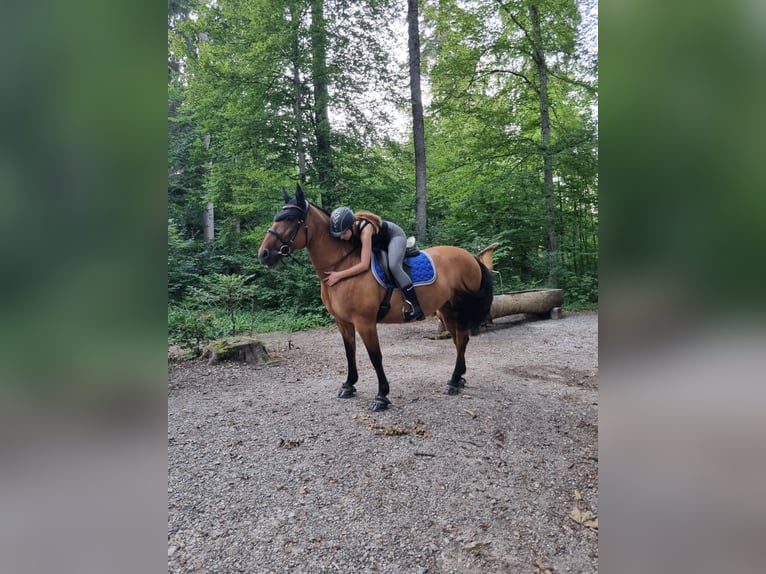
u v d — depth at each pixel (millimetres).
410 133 12148
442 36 10562
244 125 8836
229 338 5137
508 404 3342
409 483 2205
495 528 1856
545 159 9844
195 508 2004
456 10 9836
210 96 8953
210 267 9508
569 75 10188
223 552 1725
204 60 8812
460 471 2314
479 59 10227
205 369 4480
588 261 10383
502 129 10430
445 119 11383
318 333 6855
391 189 10000
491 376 4195
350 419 3055
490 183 10328
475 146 10602
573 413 3152
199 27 9047
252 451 2570
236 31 8812
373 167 9859
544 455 2490
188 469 2357
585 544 1757
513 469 2332
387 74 9336
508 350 5457
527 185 10102
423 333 6691
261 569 1639
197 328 5090
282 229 3068
